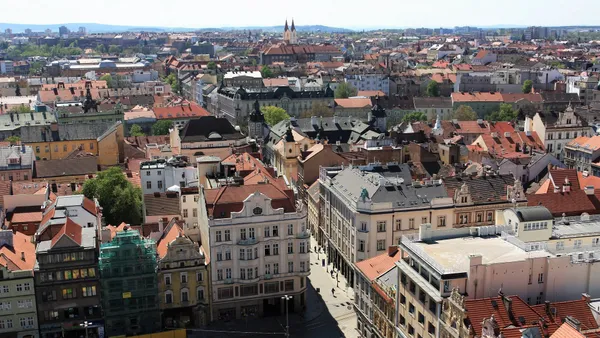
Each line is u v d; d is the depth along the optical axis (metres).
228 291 134.38
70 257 122.69
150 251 126.25
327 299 146.38
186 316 133.00
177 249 128.88
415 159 195.50
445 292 92.00
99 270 124.38
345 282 156.00
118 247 123.25
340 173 170.75
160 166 175.75
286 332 126.31
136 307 126.81
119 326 126.56
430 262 95.62
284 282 137.50
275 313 139.12
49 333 124.00
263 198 132.50
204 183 159.00
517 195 152.12
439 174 179.12
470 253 99.56
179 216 153.25
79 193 175.38
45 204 155.25
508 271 92.62
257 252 134.00
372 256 146.12
